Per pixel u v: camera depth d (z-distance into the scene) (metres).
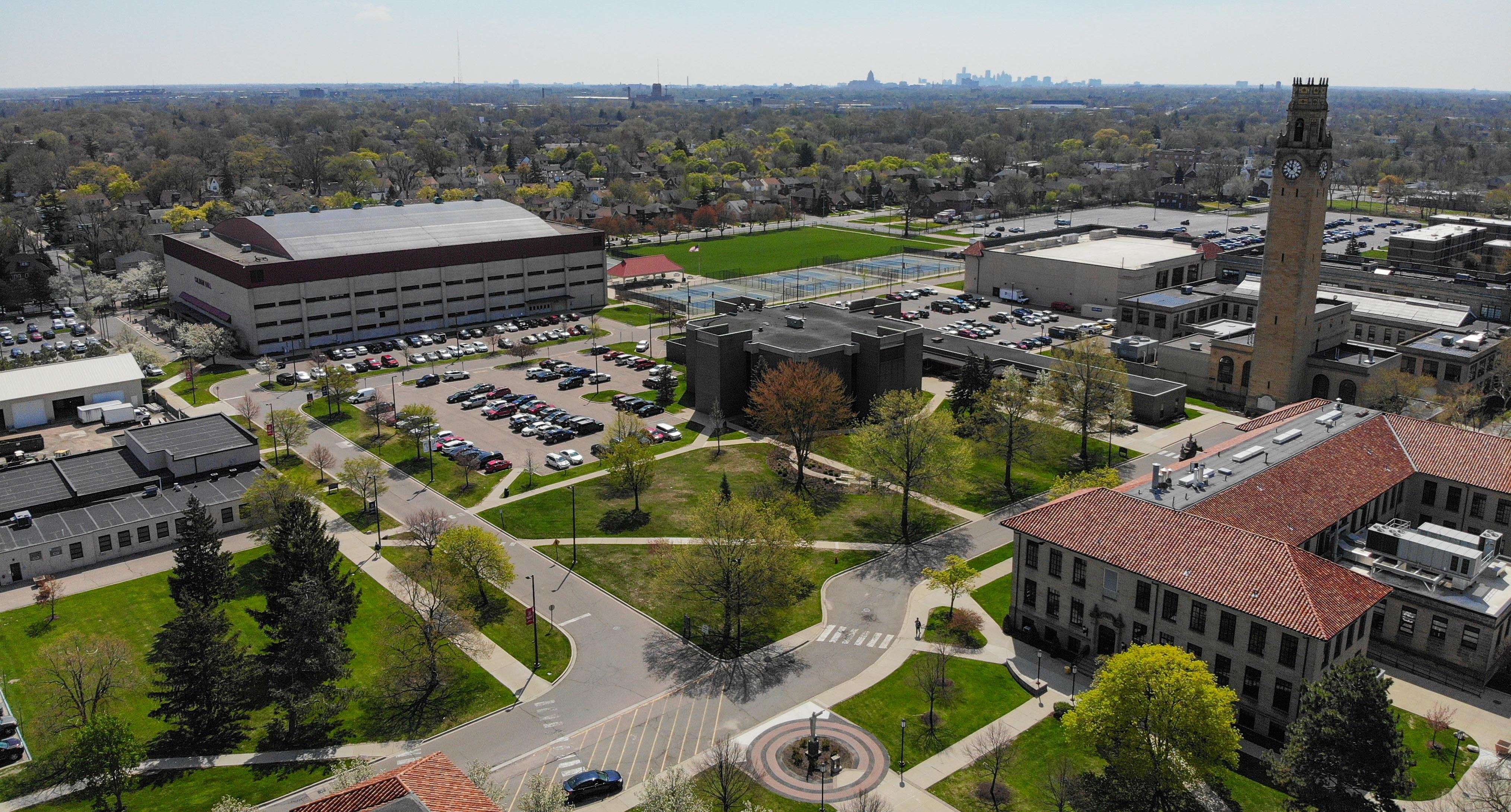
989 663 95.75
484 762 81.69
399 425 153.25
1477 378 166.50
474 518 129.75
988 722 86.62
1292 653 79.56
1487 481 107.25
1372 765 69.00
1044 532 95.94
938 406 172.62
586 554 119.31
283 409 171.62
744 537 99.12
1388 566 98.06
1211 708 69.88
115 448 144.75
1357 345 173.12
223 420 152.25
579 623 104.12
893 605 107.19
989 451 141.50
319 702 85.19
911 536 123.81
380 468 131.38
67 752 81.94
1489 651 90.19
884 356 161.62
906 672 94.50
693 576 99.31
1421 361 166.88
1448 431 116.00
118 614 107.12
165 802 77.31
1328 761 69.94
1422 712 87.50
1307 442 112.88
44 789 79.19
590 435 161.25
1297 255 156.62
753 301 195.50
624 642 100.50
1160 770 71.00
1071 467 146.50
